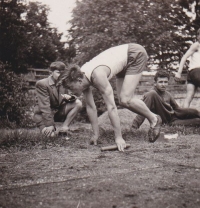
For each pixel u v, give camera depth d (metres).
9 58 19.89
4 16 19.62
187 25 29.73
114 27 18.66
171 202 2.33
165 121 7.16
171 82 20.44
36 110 6.11
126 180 2.85
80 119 13.88
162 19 20.75
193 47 8.06
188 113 7.05
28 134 5.32
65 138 5.32
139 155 3.96
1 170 3.28
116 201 2.35
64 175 3.05
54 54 31.11
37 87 5.66
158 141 5.09
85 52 19.62
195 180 2.85
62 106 5.91
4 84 12.24
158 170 3.21
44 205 2.29
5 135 5.17
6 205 2.29
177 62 26.88
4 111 12.05
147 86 18.22
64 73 4.26
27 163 3.58
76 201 2.36
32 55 28.08
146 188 2.63
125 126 7.50
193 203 2.32
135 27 19.20
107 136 5.41
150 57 22.62
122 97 4.70
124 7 19.28
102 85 4.30
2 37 19.48
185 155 3.92
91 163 3.54
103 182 2.80
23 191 2.59
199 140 5.15
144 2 19.77
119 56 4.52
